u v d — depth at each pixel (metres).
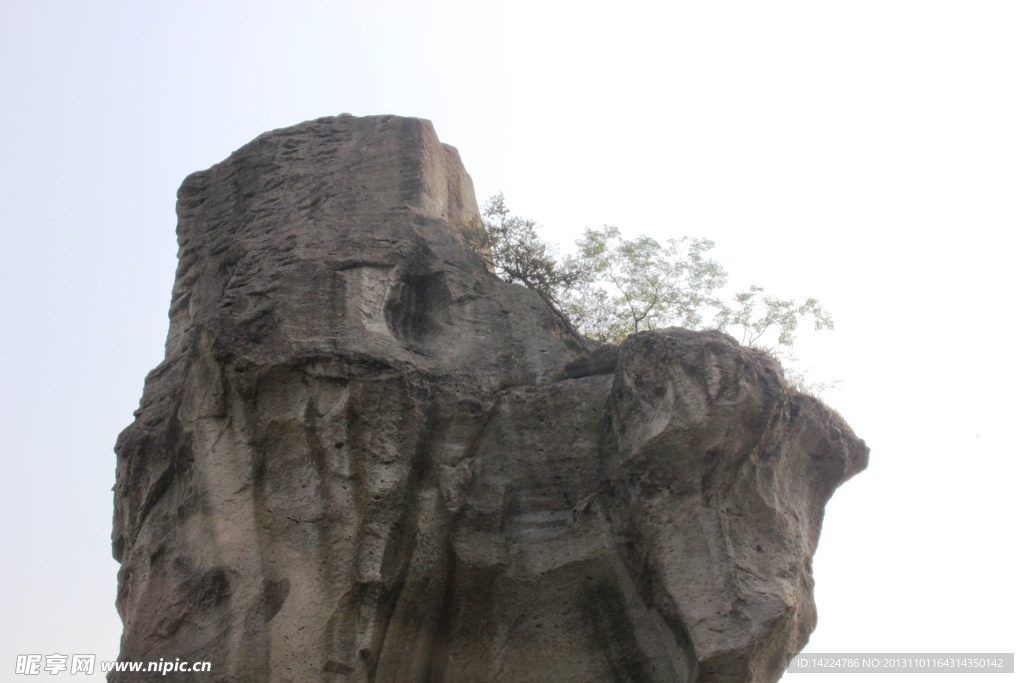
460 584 17.09
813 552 17.58
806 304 22.53
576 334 21.28
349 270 18.80
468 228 22.53
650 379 17.09
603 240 23.33
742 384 16.39
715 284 22.95
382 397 17.14
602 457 17.89
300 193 21.44
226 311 18.19
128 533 18.30
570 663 16.83
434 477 17.20
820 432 17.69
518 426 18.33
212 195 22.55
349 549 16.19
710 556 16.06
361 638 15.91
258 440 16.88
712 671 15.49
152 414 19.50
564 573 17.27
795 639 16.52
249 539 16.44
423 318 19.22
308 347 17.27
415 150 21.64
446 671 16.88
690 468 16.47
